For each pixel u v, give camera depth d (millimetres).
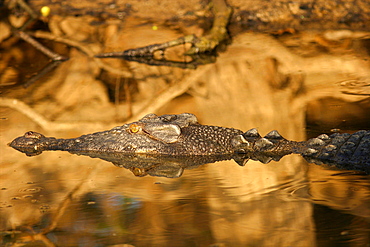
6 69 23828
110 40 27359
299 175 11375
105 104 19141
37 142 14156
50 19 30312
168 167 12281
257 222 9016
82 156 13227
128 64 24156
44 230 9023
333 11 29406
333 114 15906
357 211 9250
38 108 18656
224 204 9898
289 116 16156
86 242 8500
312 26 27891
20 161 13023
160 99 19141
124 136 13492
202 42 25312
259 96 18703
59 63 24625
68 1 32750
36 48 26344
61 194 10742
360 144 12234
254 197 10203
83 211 9805
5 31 28672
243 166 12148
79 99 19797
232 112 17000
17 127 16469
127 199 10328
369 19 28312
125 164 12547
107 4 32125
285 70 21828
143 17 30219
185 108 17938
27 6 30469
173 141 13055
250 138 13438
